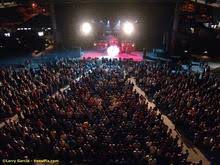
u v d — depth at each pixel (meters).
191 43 44.91
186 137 22.28
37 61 39.47
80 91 26.69
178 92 26.33
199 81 29.92
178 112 23.36
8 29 47.91
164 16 42.22
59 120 21.72
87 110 22.84
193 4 49.09
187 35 45.97
